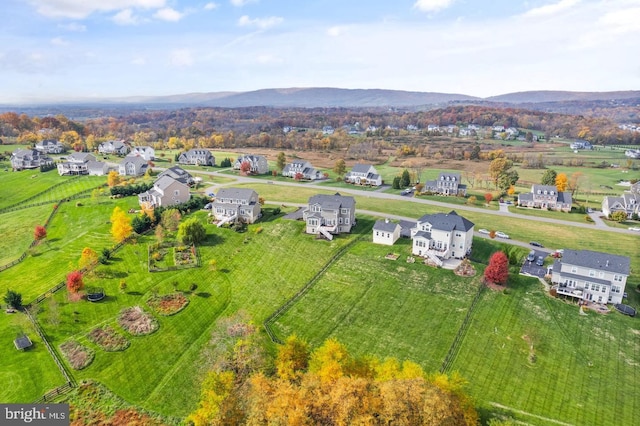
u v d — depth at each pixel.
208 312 75.38
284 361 57.06
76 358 63.53
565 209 131.62
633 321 69.75
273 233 105.19
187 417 53.28
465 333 67.44
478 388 56.62
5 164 189.50
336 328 69.94
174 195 124.25
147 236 103.44
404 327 69.44
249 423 44.03
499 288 78.56
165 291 81.06
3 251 101.69
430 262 87.62
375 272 85.50
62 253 96.12
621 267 73.50
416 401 42.62
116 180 144.38
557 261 82.25
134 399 56.91
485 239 102.19
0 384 58.31
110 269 88.12
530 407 53.56
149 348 66.31
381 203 134.88
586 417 52.06
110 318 73.00
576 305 73.94
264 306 76.56
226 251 97.06
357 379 46.19
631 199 124.81
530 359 61.69
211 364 61.97
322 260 91.50
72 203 128.38
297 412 42.22
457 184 148.00
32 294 79.88
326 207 104.69
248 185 158.12
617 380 57.91
